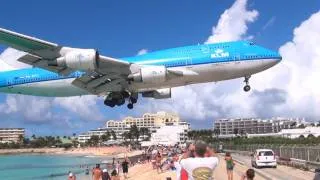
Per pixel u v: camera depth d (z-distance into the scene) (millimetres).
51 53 34688
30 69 42156
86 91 41219
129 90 39750
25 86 41969
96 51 34812
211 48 39406
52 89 41531
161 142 175750
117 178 36625
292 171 40719
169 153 78500
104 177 36375
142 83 37750
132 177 52094
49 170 99938
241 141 133375
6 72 42438
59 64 34844
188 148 8516
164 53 39250
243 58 39000
